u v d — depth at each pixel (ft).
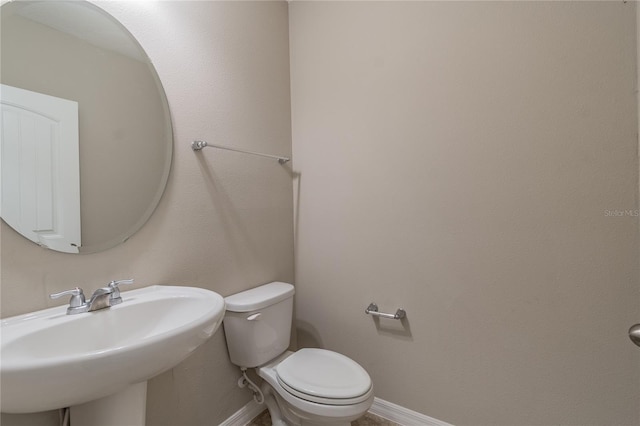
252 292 4.72
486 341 4.09
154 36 3.73
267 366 4.40
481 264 4.10
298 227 5.92
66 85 3.01
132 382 2.22
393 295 4.83
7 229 2.62
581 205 3.48
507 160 3.88
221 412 4.46
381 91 4.86
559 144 3.57
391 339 4.88
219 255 4.47
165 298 3.22
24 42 2.75
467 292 4.21
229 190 4.66
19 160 2.71
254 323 4.22
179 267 3.94
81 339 2.62
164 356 2.25
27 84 2.77
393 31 4.72
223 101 4.60
